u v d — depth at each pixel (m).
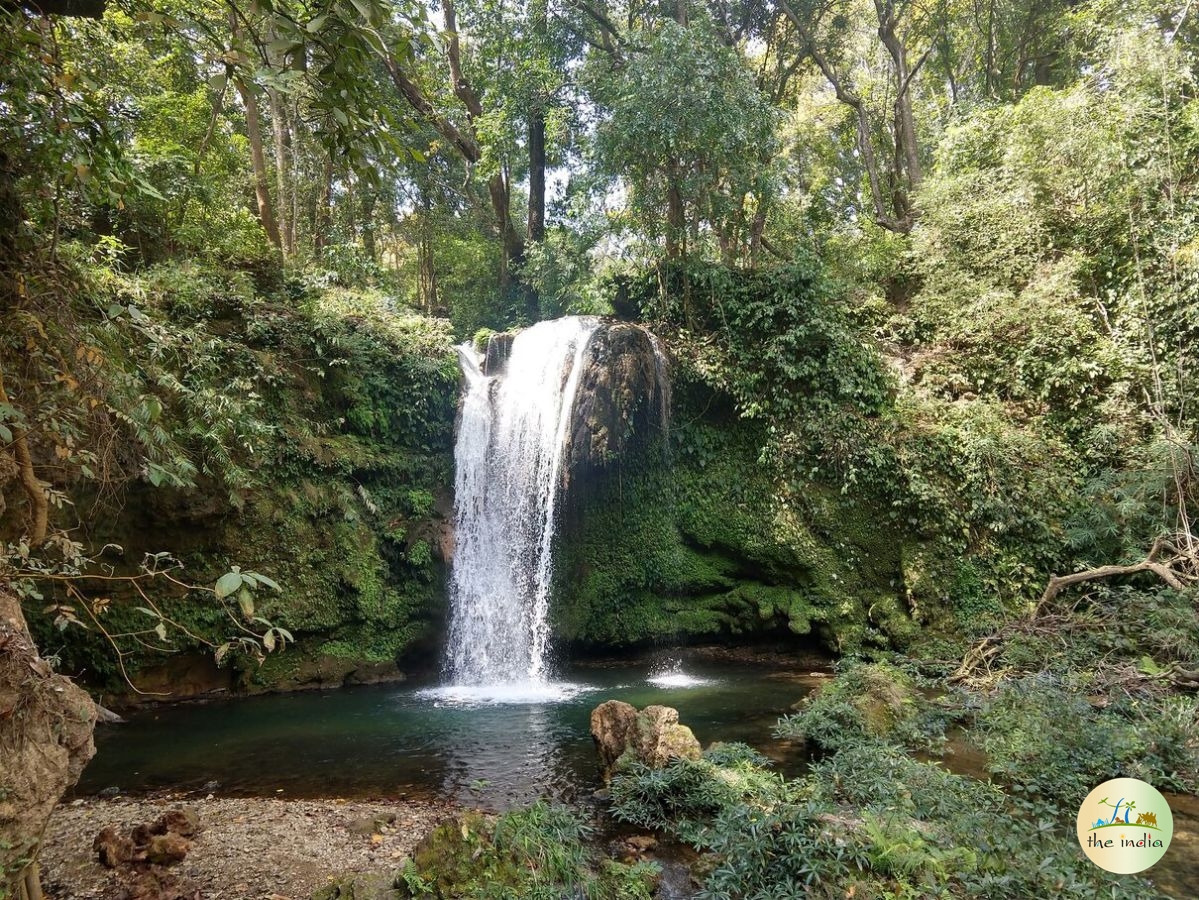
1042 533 10.59
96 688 8.71
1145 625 8.33
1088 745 5.87
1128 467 10.66
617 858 4.61
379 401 11.70
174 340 5.30
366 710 8.73
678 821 5.03
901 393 12.38
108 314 4.26
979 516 10.91
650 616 12.14
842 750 6.07
